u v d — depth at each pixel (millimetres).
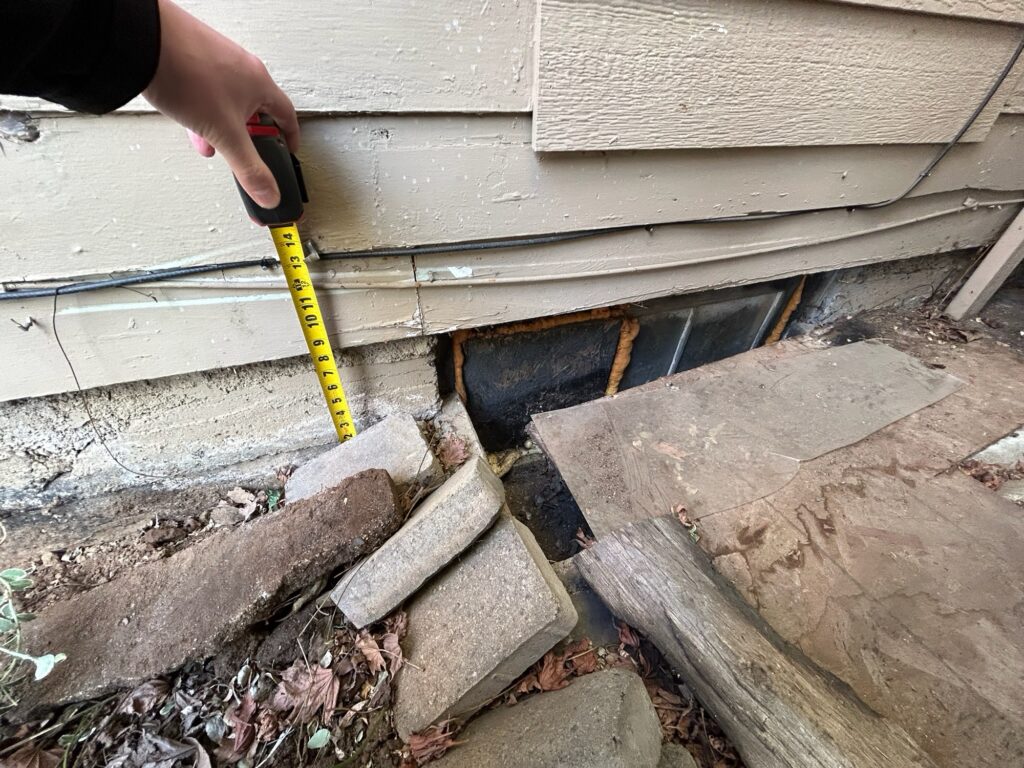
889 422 1687
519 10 906
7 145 794
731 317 2172
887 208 1819
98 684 896
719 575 1088
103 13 437
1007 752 878
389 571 1024
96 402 1188
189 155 908
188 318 1108
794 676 850
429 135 1023
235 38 793
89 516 1298
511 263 1332
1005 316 2420
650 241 1471
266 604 992
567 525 1745
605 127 1110
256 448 1453
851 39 1214
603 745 715
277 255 1090
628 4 952
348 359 1388
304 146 940
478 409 1877
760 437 1610
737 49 1108
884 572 1199
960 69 1429
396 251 1166
